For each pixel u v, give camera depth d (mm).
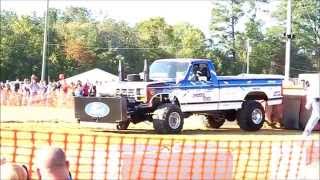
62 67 91625
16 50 87000
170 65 18062
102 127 18031
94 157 7785
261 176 8945
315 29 98938
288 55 29453
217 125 20094
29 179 5438
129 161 7609
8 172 5219
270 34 105688
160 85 17156
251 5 105125
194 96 17922
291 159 8297
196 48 105875
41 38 89250
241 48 105938
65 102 32375
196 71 18047
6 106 32531
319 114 15500
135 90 16938
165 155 7742
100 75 52406
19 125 18781
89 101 16969
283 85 20812
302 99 19641
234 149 10172
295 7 94500
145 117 17469
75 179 7965
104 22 105688
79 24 100188
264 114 19688
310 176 8180
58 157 4828
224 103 18734
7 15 92062
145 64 17688
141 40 106250
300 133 18484
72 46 93188
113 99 16609
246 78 19359
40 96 32906
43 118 22828
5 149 9852
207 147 8859
